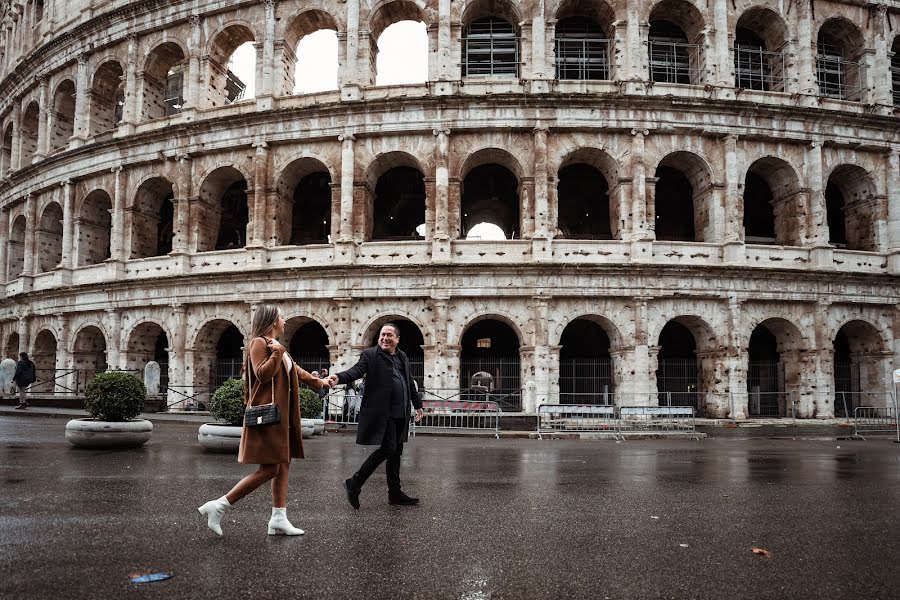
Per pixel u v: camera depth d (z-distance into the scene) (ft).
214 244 134.00
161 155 131.54
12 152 167.02
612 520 34.76
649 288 113.80
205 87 132.57
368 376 37.17
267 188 124.57
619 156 118.62
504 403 119.85
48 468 51.19
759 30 131.44
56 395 138.62
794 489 46.29
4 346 161.17
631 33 120.47
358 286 116.16
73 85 156.66
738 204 118.52
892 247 124.47
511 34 128.98
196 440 74.90
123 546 27.68
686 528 33.06
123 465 53.31
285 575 23.79
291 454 30.01
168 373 135.23
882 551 28.89
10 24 180.14
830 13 129.08
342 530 31.17
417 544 28.73
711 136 119.96
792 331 120.57
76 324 139.33
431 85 120.47
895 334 121.80
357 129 120.16
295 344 140.46
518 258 115.44
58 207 156.97
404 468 55.57
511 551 27.96
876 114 122.93
